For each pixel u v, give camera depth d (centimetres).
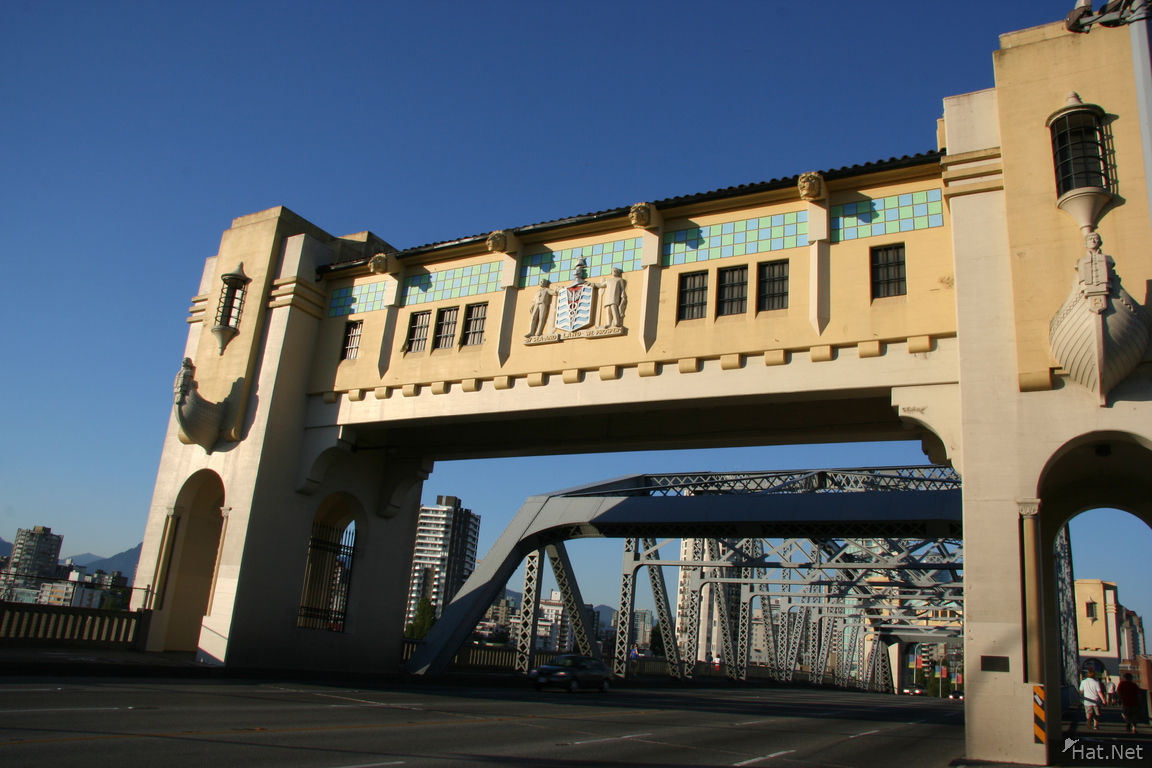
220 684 1745
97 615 2045
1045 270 1383
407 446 2480
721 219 1838
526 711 1745
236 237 2445
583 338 1886
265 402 2192
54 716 1005
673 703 2625
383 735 1108
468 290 2127
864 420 1900
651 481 3438
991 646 1266
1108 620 7956
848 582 4297
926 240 1608
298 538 2217
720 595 5203
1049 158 1436
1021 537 1302
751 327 1709
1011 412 1359
